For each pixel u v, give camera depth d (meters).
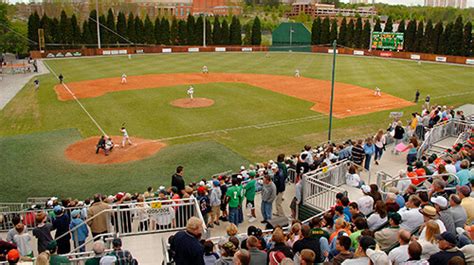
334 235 9.07
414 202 9.70
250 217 15.66
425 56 74.44
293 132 30.03
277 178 15.38
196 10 179.75
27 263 8.60
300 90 45.47
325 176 15.67
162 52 85.44
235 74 56.62
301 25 90.19
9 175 22.30
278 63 69.19
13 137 28.80
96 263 8.82
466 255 7.15
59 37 80.31
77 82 49.69
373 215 9.95
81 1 147.88
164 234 12.74
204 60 72.69
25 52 81.12
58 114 34.97
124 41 84.75
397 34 77.50
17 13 141.12
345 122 33.00
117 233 11.90
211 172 22.61
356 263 6.91
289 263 6.93
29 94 43.22
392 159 21.06
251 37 91.81
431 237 7.71
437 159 16.25
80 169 23.16
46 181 21.61
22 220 14.73
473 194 10.62
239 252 7.07
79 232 11.98
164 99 40.22
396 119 24.59
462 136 21.27
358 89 46.47
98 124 31.92
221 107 37.19
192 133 29.59
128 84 48.22
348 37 84.81
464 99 41.66
